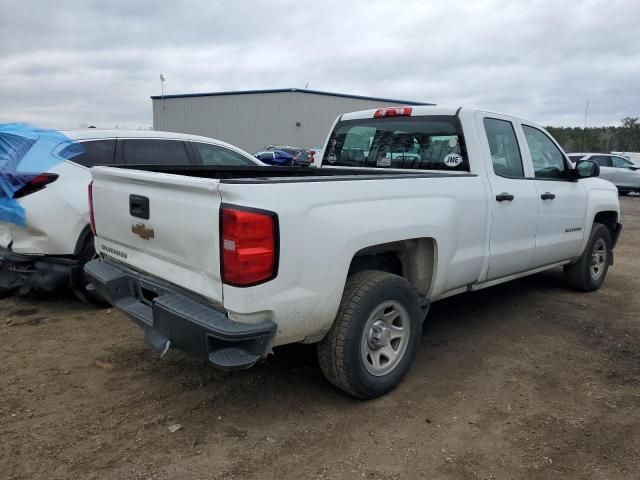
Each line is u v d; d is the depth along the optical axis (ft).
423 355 13.79
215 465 9.05
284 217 8.99
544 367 13.23
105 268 12.02
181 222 9.55
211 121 136.87
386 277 10.98
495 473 9.00
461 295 19.26
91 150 17.24
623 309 18.08
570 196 17.29
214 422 10.38
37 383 11.85
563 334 15.53
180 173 14.58
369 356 11.10
